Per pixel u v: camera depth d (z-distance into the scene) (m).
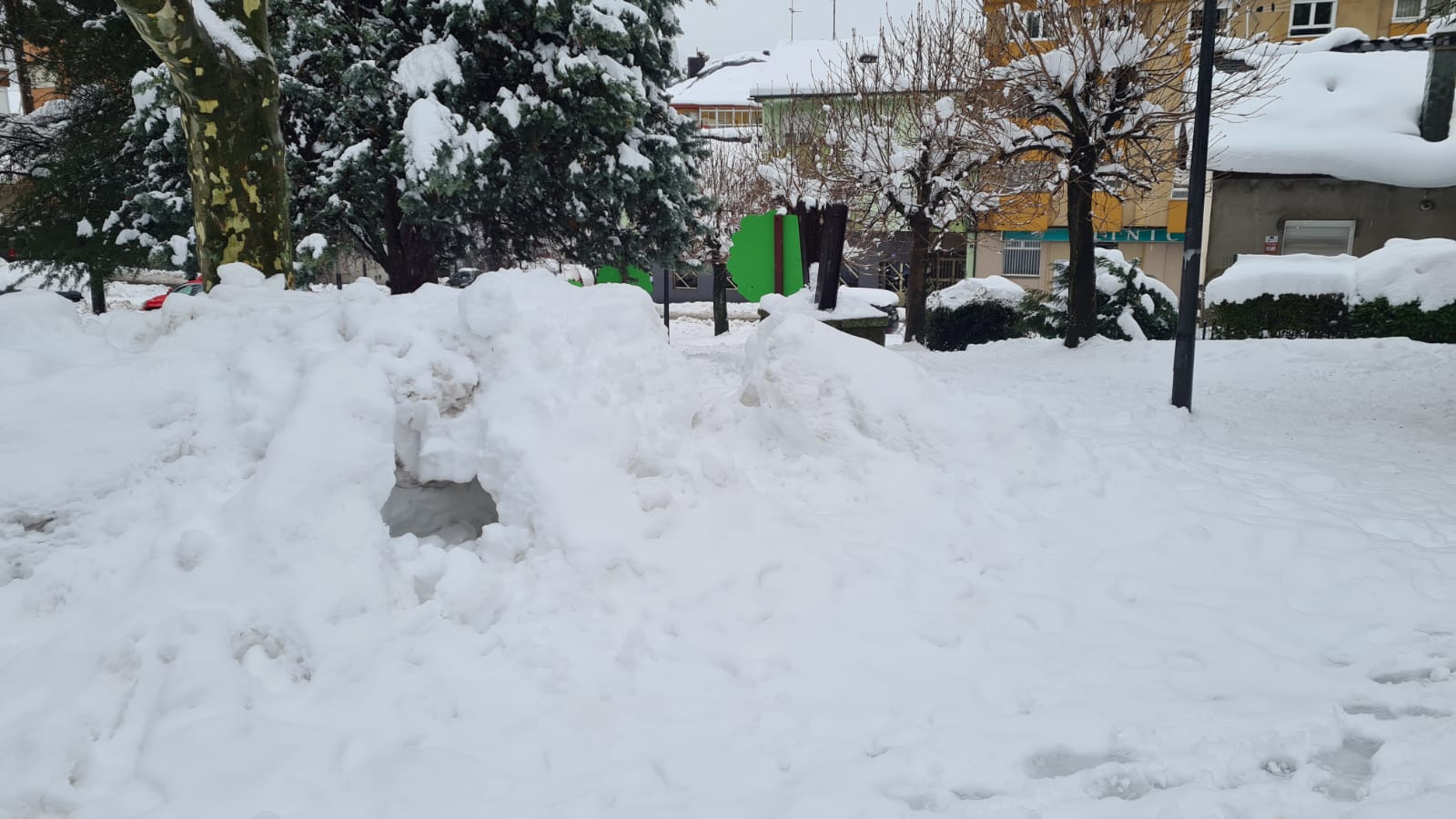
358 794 2.54
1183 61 15.16
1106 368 12.38
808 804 2.47
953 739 2.83
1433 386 9.77
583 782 2.64
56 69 14.83
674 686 3.22
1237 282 15.35
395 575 3.66
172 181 13.23
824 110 21.95
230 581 3.37
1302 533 4.61
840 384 5.79
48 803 2.49
